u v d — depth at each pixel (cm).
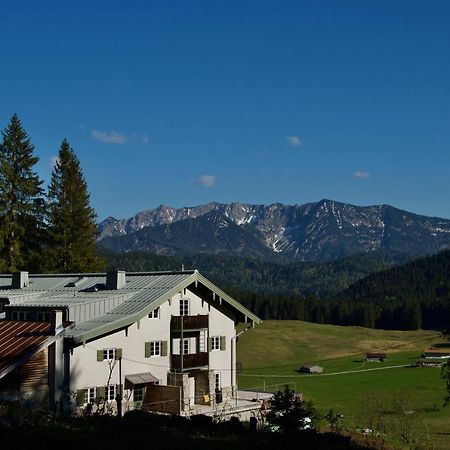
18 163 7712
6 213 7525
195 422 2903
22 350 3628
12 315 4406
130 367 4319
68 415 3142
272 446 2483
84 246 7994
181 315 4700
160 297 4488
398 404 7031
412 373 11669
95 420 2747
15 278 5691
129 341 4325
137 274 5184
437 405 7869
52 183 8031
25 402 3609
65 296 4862
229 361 5072
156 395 4350
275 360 14150
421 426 6244
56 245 7875
